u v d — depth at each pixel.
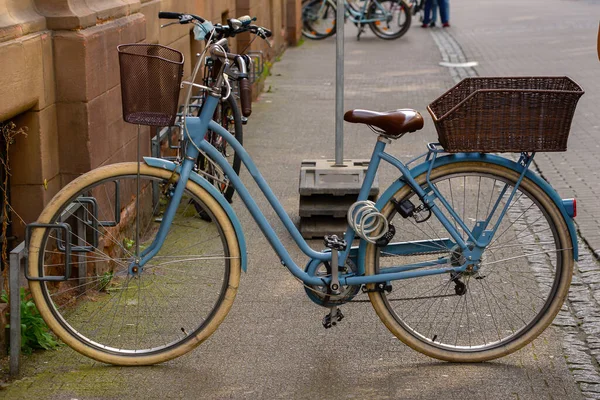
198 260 4.80
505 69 16.47
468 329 4.93
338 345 4.90
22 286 5.05
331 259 4.55
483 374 4.56
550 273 5.66
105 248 5.61
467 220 4.81
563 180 8.68
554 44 20.00
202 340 4.63
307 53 19.97
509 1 34.12
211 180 6.71
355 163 7.21
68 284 5.38
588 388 4.39
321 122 11.77
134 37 6.52
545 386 4.42
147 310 5.00
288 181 8.55
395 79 15.73
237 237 4.59
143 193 6.52
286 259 4.61
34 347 4.75
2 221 5.27
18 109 4.90
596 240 6.81
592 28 23.17
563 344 4.92
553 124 4.42
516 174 4.58
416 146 10.11
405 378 4.52
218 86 4.49
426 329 4.90
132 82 4.22
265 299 5.58
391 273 4.61
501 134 4.43
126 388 4.37
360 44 21.53
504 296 5.36
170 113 4.25
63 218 4.66
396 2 22.45
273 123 11.71
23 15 5.18
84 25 5.50
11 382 4.39
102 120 5.80
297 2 21.58
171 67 4.21
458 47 20.23
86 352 4.56
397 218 5.85
